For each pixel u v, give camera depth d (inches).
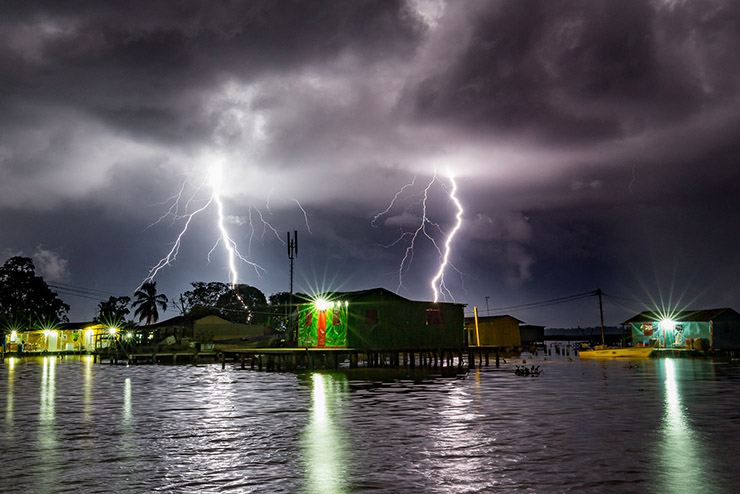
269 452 530.9
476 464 476.7
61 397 1015.0
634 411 767.7
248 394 1036.5
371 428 652.1
